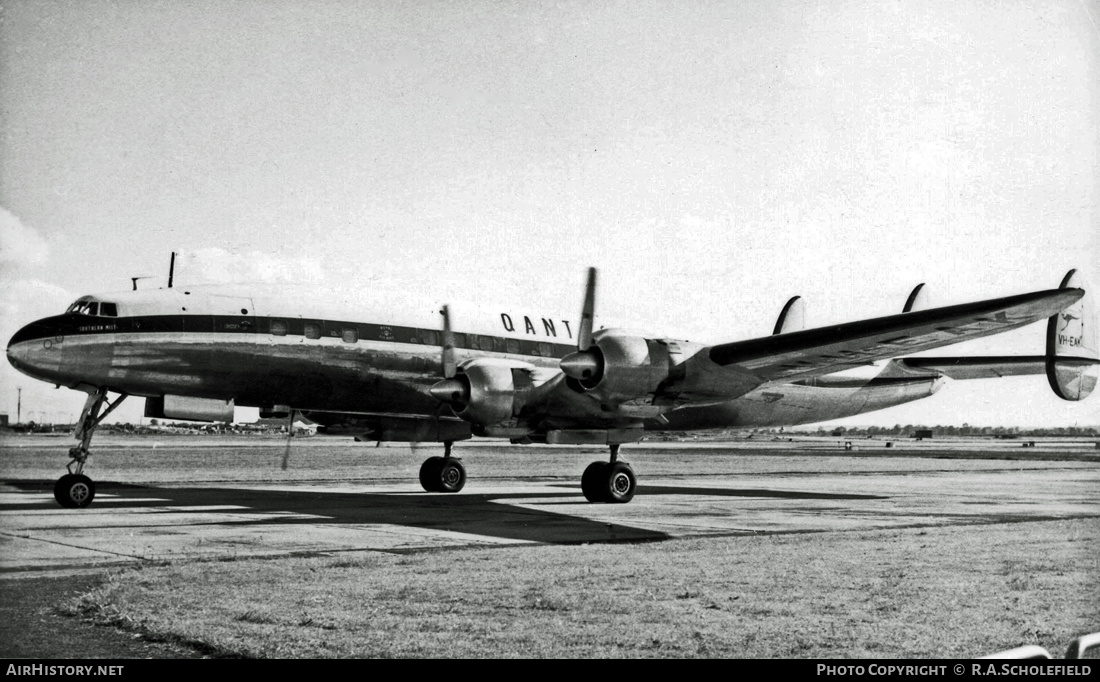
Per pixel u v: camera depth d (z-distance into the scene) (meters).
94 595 7.75
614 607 7.58
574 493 20.83
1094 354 19.42
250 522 13.62
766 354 14.84
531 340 20.22
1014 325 13.55
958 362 22.48
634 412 15.59
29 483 23.19
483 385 16.03
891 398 22.78
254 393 17.22
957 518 15.10
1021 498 20.03
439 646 6.43
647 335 15.37
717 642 6.61
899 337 14.07
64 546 10.88
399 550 10.62
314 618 7.09
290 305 17.31
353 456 47.59
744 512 16.05
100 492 19.83
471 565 9.48
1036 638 6.85
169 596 7.82
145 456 42.41
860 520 14.66
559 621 7.12
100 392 15.97
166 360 15.98
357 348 17.78
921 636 6.86
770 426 21.62
